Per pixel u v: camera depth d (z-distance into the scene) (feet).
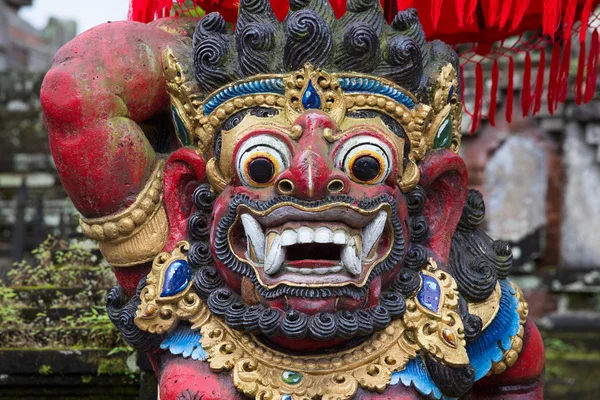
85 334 11.15
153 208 7.61
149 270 7.75
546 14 8.07
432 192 7.93
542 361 8.66
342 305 7.04
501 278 8.23
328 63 7.28
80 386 10.85
